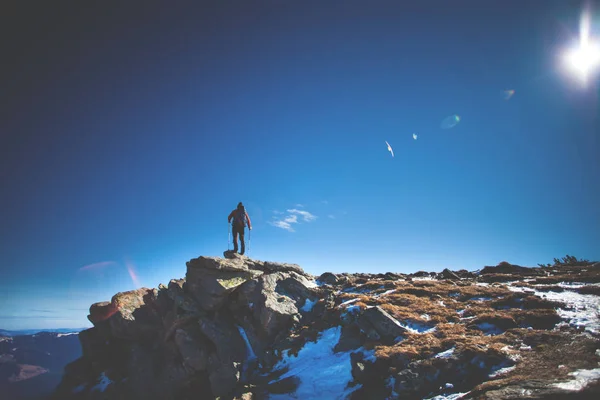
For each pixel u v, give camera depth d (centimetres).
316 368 1722
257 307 2352
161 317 2728
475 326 1684
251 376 1980
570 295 1956
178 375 2228
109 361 2850
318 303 2452
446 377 1263
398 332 1703
